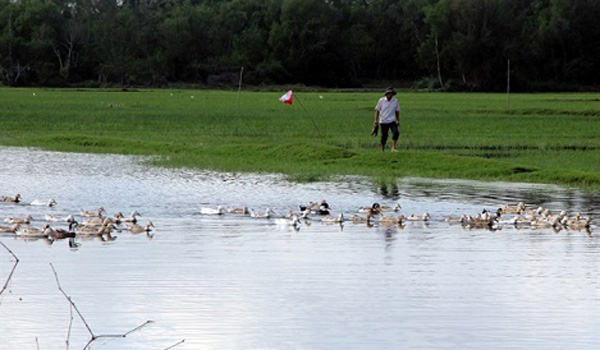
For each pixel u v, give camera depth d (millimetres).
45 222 34281
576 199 40500
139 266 26750
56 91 176875
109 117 97625
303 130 81375
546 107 122250
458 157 52250
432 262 27500
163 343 19797
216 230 32781
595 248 29734
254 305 22578
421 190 43188
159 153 61312
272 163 54344
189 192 42156
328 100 146375
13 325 20953
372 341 19922
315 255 28391
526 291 24000
